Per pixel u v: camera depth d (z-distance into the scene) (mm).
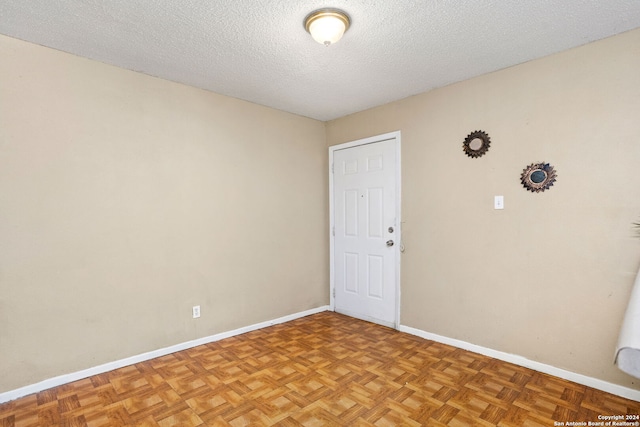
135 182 2484
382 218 3311
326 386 2105
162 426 1717
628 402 1912
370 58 2303
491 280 2549
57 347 2146
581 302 2139
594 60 2086
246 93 2973
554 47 2160
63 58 2188
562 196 2211
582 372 2129
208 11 1757
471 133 2650
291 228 3537
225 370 2336
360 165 3516
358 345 2787
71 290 2201
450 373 2275
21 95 2035
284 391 2049
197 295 2805
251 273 3182
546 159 2277
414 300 3043
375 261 3381
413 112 3039
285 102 3215
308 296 3699
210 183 2898
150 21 1852
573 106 2166
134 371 2330
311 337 2984
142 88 2529
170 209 2660
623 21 1868
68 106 2201
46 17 1807
